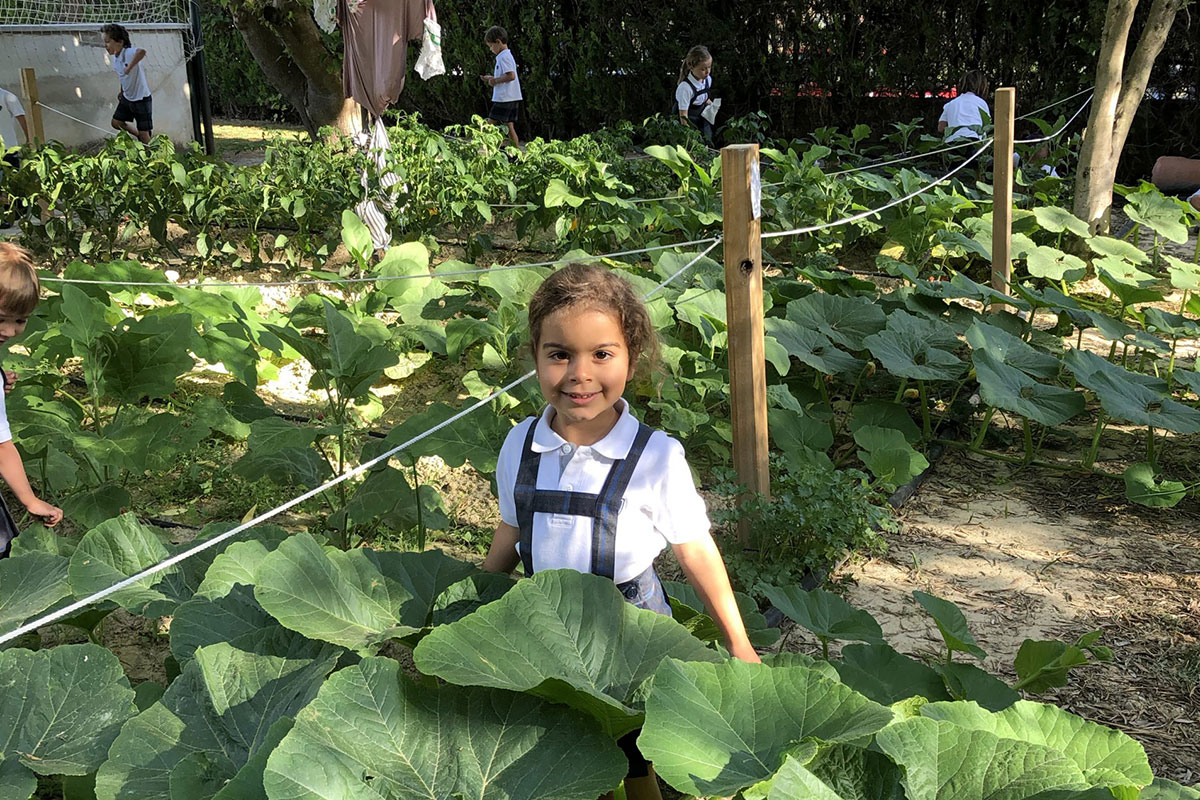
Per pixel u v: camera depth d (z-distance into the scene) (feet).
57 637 12.21
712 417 16.52
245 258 30.35
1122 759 6.77
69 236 29.09
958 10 48.44
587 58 57.21
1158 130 45.52
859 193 33.40
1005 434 18.94
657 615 7.61
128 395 15.07
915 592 10.62
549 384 7.34
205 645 8.28
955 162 39.06
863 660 9.92
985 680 9.71
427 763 6.63
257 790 6.30
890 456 15.21
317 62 34.45
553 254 29.78
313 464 14.12
